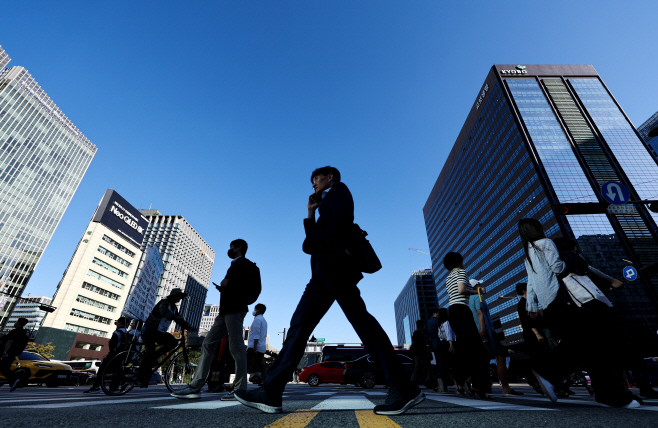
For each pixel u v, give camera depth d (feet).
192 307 443.32
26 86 291.99
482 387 11.64
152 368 15.21
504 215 241.35
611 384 6.65
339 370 48.93
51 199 301.02
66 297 195.31
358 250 6.23
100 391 18.39
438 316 22.11
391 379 5.72
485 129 282.15
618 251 189.78
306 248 7.18
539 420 4.72
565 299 7.61
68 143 325.01
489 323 15.94
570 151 223.92
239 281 11.44
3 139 270.05
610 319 7.03
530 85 265.75
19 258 268.82
